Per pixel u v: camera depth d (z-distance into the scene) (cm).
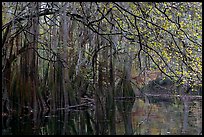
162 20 1073
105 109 1788
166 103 2173
